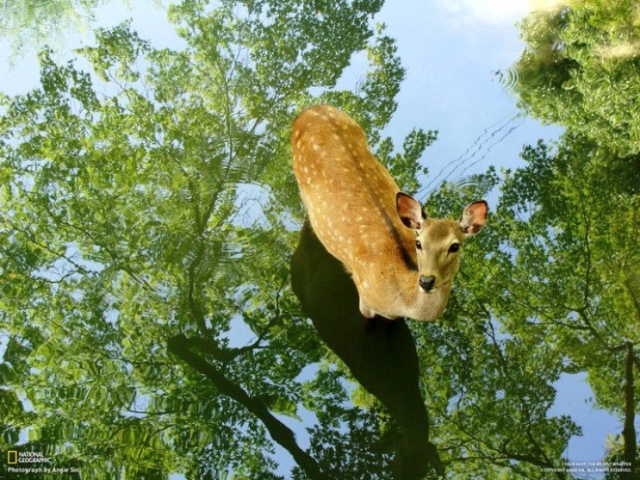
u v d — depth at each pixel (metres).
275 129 3.47
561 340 2.69
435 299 2.33
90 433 2.56
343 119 2.97
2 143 3.50
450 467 2.38
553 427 2.46
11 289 2.97
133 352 2.78
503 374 2.61
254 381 2.68
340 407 2.58
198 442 2.53
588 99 3.31
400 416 2.52
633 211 3.07
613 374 2.58
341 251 2.69
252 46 3.89
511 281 2.89
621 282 2.84
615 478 2.30
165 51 3.88
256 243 3.02
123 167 3.35
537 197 3.15
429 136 3.43
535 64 3.65
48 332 2.85
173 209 3.16
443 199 3.16
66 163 3.40
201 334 2.81
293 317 2.82
